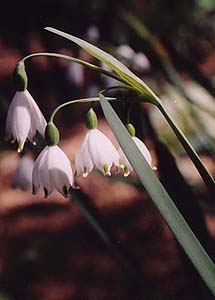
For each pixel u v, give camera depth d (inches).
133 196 29.5
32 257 27.7
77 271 26.6
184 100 19.5
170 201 11.0
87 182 31.1
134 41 26.0
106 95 29.1
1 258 27.9
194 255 11.0
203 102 19.2
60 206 30.8
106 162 12.4
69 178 12.3
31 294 26.0
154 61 19.0
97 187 30.5
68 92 38.4
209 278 11.0
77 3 34.6
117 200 29.6
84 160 12.5
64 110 38.3
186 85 19.3
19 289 26.2
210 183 11.9
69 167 12.4
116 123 10.9
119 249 15.1
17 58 41.1
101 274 26.2
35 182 12.4
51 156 12.3
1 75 41.8
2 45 41.2
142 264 24.9
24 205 31.1
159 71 19.1
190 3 33.7
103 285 25.6
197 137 19.4
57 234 29.0
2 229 29.7
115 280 25.6
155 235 26.8
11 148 35.0
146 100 12.1
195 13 33.8
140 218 27.9
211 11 33.9
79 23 35.0
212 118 19.2
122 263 15.1
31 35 39.4
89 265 26.7
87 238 28.4
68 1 35.3
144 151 13.0
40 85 39.2
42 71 39.6
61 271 26.8
